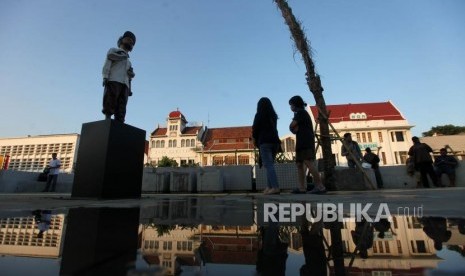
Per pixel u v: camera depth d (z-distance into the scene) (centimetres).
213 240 81
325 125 640
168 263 52
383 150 3606
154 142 4434
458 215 123
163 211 166
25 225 104
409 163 813
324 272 48
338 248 69
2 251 61
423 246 67
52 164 923
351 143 740
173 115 4547
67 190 982
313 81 666
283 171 730
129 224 110
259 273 47
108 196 318
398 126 3622
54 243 71
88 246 67
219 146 4250
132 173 362
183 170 853
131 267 46
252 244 76
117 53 381
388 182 827
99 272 43
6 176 798
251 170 846
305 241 80
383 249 66
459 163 807
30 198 323
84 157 334
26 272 43
